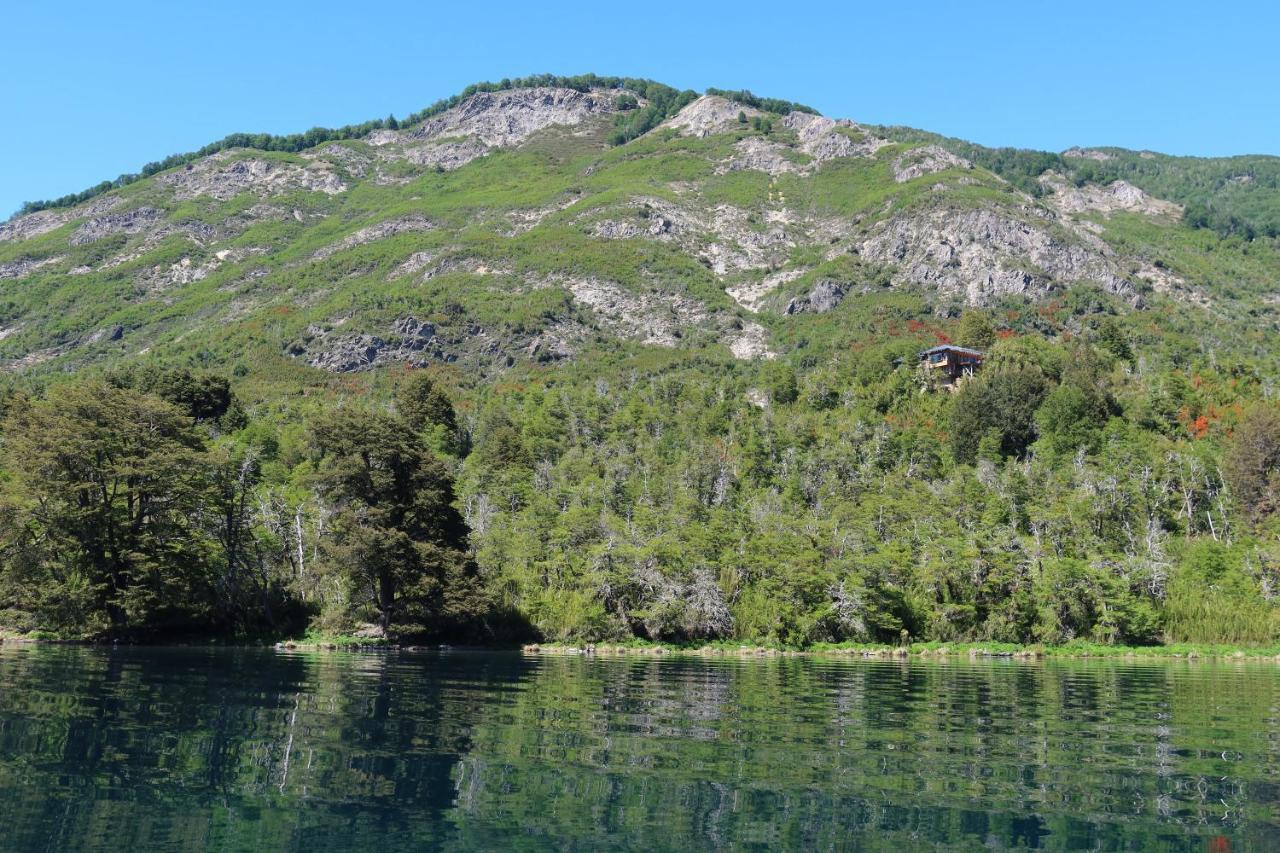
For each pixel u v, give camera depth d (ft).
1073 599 274.98
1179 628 281.74
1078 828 56.95
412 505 232.53
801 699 120.37
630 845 52.03
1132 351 570.05
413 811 57.77
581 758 74.13
